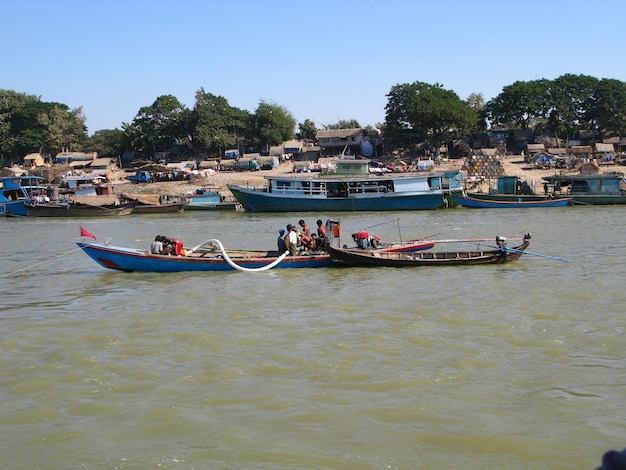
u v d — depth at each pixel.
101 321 18.45
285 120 121.12
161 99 120.38
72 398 12.24
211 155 120.38
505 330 16.27
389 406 11.42
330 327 17.05
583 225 44.41
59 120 126.25
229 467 9.38
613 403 11.34
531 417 10.83
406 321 17.47
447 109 99.75
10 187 75.81
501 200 64.19
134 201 68.50
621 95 107.50
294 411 11.32
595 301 19.47
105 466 9.52
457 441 10.02
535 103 110.06
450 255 27.36
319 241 28.77
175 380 13.08
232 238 42.06
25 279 26.62
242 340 15.91
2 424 11.13
